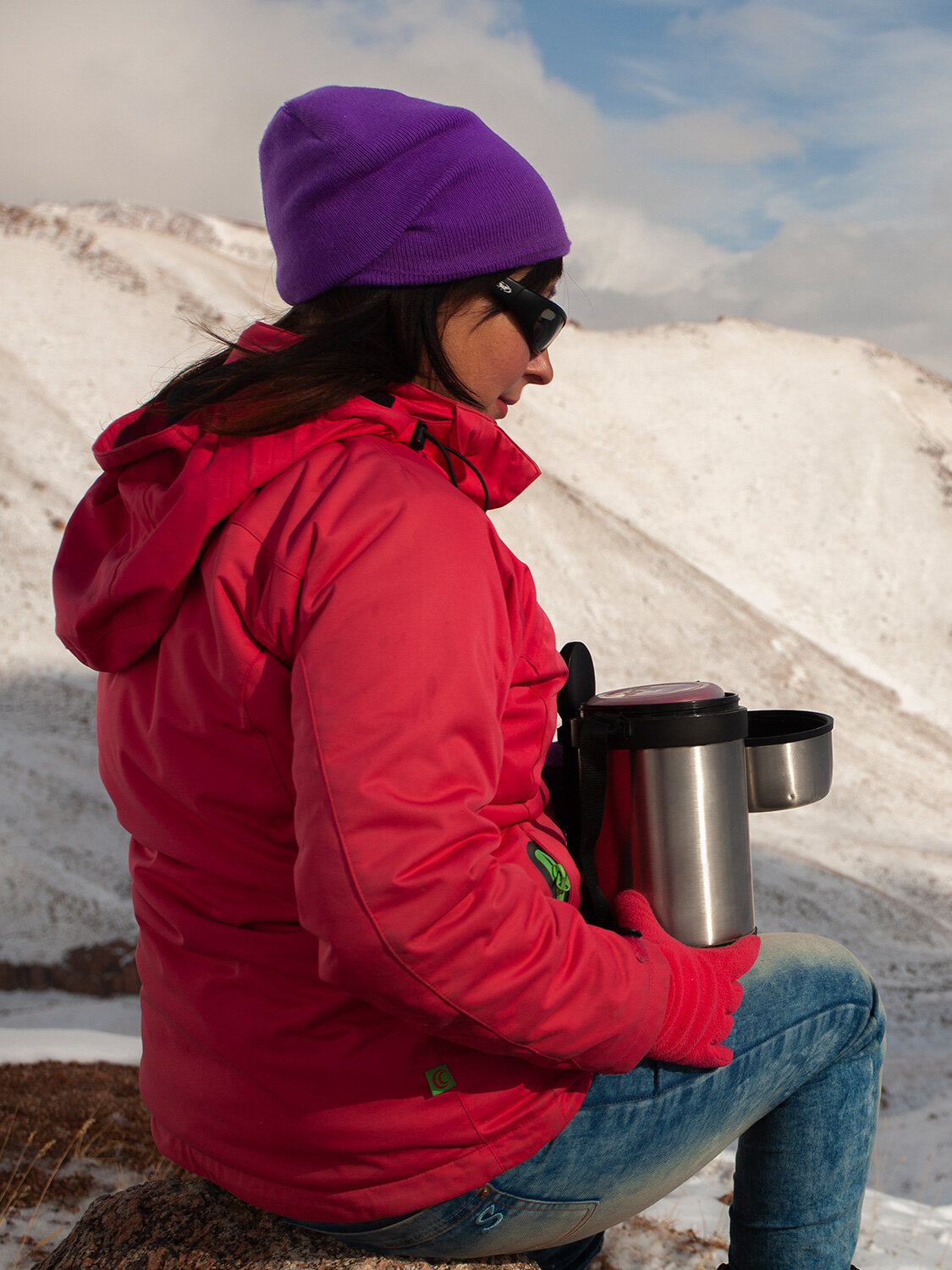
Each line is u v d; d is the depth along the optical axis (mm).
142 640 1110
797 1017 1285
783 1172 1356
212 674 1036
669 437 73375
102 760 1262
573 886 1268
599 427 73062
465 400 1218
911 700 55062
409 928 892
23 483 47438
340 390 1092
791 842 37969
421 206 1132
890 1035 22062
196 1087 1138
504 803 1188
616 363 81562
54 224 71438
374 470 1037
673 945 1202
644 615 54781
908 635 60000
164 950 1179
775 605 60469
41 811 30359
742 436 74250
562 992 985
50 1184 3080
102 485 1262
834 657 57125
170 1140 1218
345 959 910
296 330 1262
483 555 1038
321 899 899
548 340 1258
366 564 958
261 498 1047
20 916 24922
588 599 54656
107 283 64875
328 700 912
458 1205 1105
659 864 1301
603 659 51031
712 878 1302
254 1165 1103
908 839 40438
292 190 1189
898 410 77812
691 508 67188
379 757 898
